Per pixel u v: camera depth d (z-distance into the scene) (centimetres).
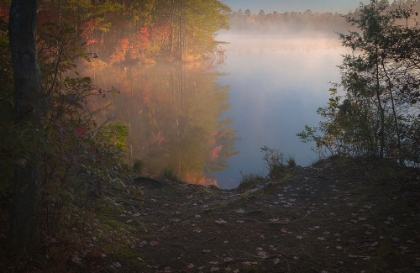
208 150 1287
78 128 331
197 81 3178
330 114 962
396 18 746
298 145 1331
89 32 3325
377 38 755
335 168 782
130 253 446
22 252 345
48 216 402
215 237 504
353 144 859
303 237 485
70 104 359
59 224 409
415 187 606
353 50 807
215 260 442
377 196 598
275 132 1513
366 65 777
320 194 653
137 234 509
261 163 1149
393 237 458
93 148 366
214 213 587
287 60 5034
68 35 421
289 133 1495
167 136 1437
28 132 294
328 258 426
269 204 623
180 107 2059
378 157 798
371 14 763
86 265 384
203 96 2450
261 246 473
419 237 450
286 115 1809
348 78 845
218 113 1922
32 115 320
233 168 1108
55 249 362
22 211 344
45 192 350
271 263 425
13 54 324
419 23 734
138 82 3058
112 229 480
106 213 552
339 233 489
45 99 327
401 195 585
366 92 806
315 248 453
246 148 1306
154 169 1016
